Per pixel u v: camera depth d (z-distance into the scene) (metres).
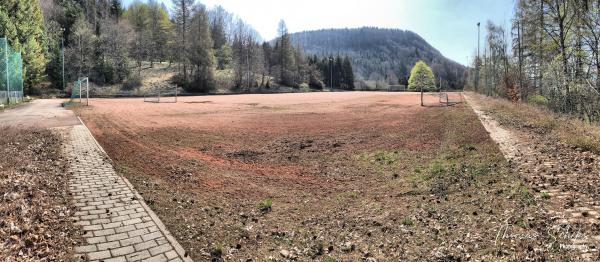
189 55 63.34
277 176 8.94
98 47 61.00
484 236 4.82
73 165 8.70
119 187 7.28
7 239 4.55
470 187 7.17
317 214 6.40
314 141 13.55
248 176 8.88
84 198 6.50
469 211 5.85
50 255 4.43
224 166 9.83
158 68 72.12
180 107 29.97
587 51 16.97
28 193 6.22
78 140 12.24
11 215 5.23
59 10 65.88
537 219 5.14
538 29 21.73
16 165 7.81
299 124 18.45
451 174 8.19
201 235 5.39
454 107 26.33
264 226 5.85
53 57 54.38
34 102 34.31
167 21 84.88
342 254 4.78
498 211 5.67
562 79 18.16
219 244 5.10
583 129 11.61
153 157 10.48
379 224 5.73
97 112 24.38
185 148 12.10
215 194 7.43
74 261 4.39
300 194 7.56
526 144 10.41
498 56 38.47
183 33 68.19
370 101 36.91
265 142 13.43
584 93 16.55
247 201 7.07
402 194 7.26
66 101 35.25
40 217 5.36
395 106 29.66
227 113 24.50
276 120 20.23
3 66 30.25
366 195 7.38
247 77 72.88
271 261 4.67
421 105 29.80
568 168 7.59
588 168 7.39
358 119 20.41
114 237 5.09
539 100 23.89
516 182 7.03
